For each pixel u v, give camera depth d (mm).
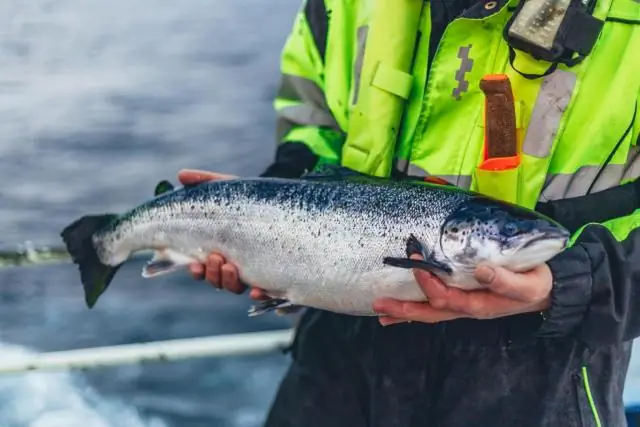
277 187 2180
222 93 10773
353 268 2043
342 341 2277
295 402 2322
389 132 2139
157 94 10828
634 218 2012
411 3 2125
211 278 2289
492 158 1961
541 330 1953
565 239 1843
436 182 2080
